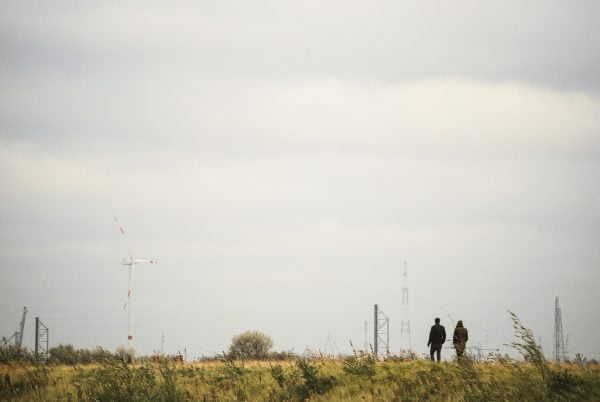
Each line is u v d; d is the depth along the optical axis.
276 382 150.50
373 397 136.50
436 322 164.62
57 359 181.12
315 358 168.25
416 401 133.00
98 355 150.00
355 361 154.38
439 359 164.00
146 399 137.50
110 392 139.62
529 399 122.81
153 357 163.00
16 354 176.75
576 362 138.00
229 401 139.38
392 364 157.00
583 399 120.94
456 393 131.38
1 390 154.00
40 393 150.12
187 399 140.25
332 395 140.75
